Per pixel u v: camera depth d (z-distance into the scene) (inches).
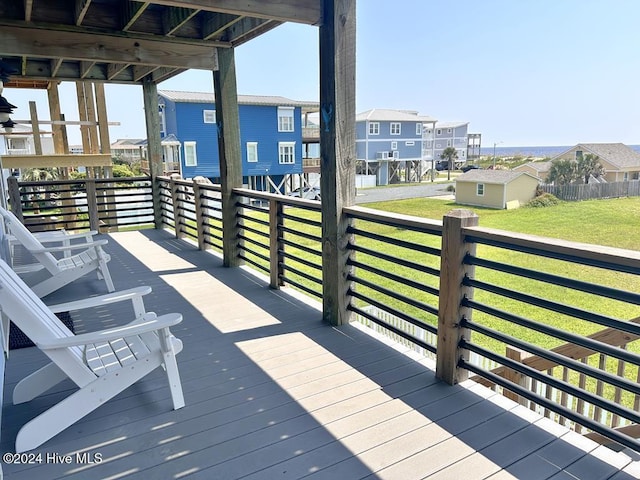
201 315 132.9
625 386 65.4
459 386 91.0
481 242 82.4
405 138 1038.4
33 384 86.2
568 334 71.9
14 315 73.1
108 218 268.2
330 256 122.0
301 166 809.5
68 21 145.9
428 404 84.4
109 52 164.6
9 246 181.5
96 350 88.6
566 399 110.9
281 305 141.3
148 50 169.3
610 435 68.2
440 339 92.7
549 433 75.1
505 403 84.6
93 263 156.5
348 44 111.0
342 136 114.6
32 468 68.6
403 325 184.2
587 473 65.4
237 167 182.4
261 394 88.8
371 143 992.2
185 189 245.1
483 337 193.6
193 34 162.6
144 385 92.7
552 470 66.2
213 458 70.5
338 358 104.0
